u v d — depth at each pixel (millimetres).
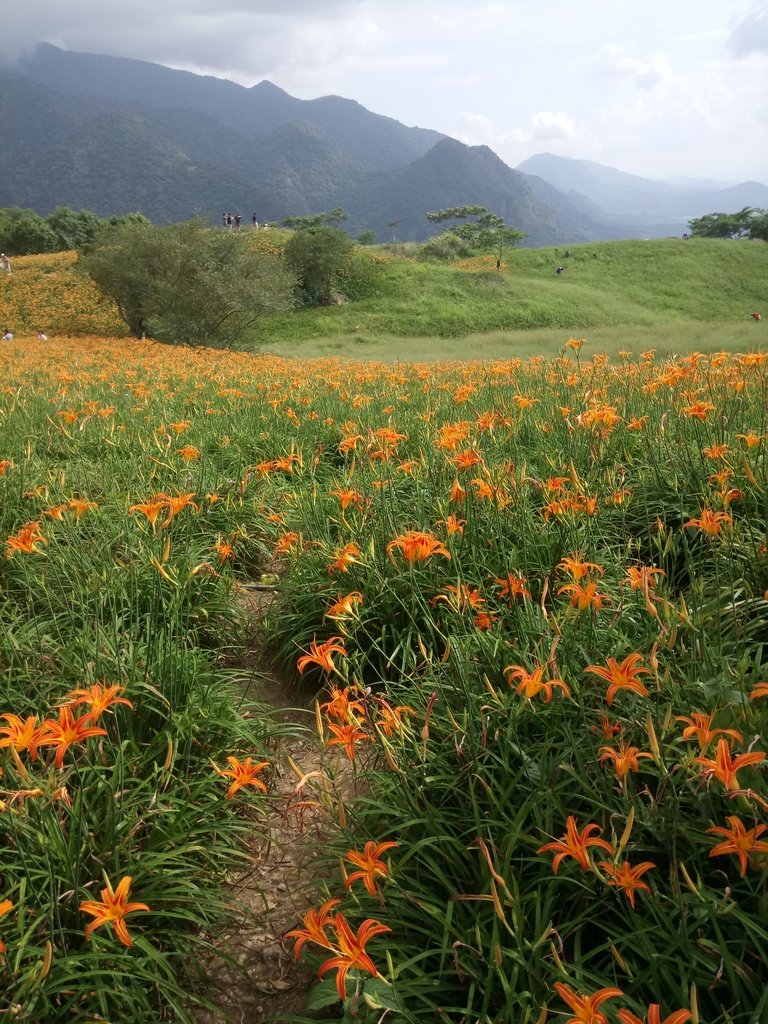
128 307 28828
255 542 4414
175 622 2992
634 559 3355
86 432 6695
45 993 1604
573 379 5906
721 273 48469
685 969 1521
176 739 2400
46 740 1533
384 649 3092
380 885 1897
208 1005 1742
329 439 6387
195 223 26828
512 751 2102
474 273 46906
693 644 2105
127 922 1913
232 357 17453
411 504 4078
